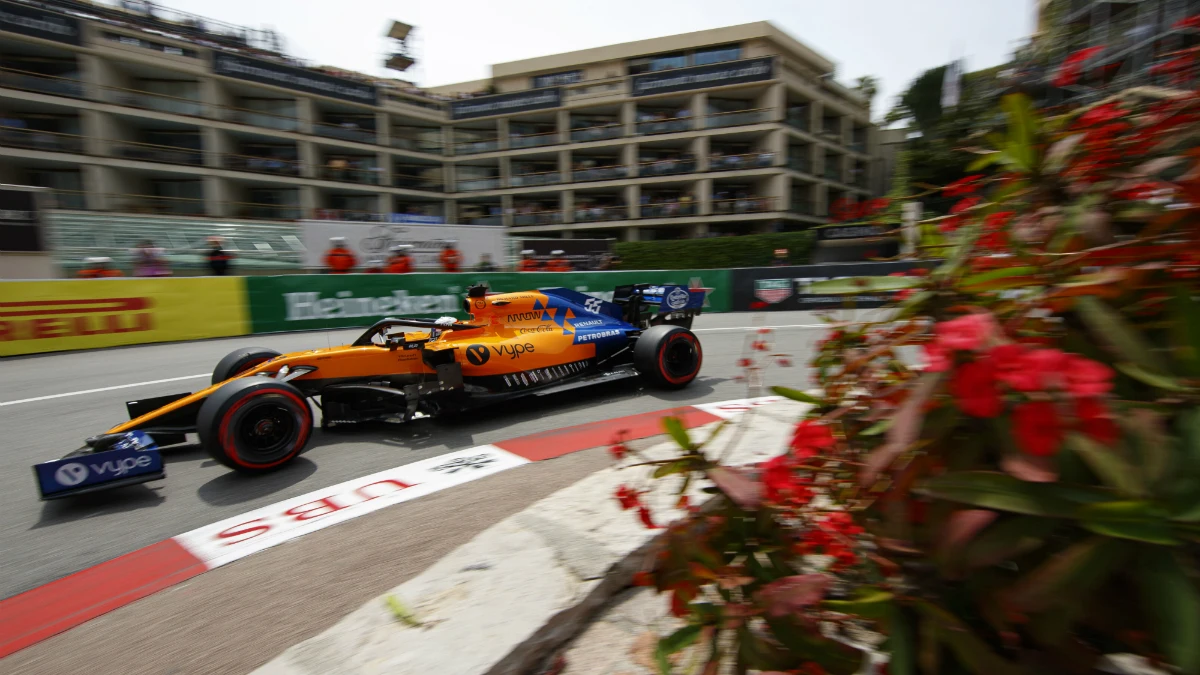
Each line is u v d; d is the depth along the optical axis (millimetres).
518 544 2357
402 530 2887
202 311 10023
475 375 4941
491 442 4371
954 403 959
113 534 3102
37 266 12164
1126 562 849
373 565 2549
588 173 31375
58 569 2768
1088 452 824
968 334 866
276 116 28047
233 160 26500
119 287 9266
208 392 4262
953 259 1192
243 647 2043
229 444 3648
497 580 2115
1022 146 1163
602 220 31234
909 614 1050
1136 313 1028
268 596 2367
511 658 1750
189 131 26906
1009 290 1104
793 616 1121
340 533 2920
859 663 1112
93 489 3342
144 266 12555
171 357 8383
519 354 5191
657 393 5805
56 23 22875
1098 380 782
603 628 2014
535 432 4586
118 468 3414
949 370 914
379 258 14000
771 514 1300
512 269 15922
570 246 17984
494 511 3025
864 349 1475
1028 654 995
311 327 11016
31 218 12078
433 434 4645
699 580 1281
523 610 1938
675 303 6512
